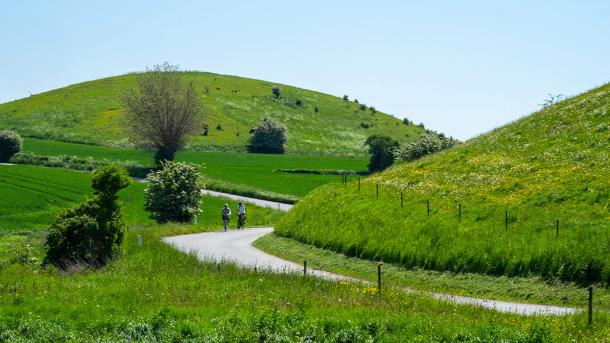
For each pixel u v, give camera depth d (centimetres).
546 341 1784
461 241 3288
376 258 3550
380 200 4441
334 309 2161
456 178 4603
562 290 2697
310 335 1872
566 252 2834
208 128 16638
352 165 13362
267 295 2438
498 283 2911
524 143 5091
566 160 4353
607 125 4775
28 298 2369
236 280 2770
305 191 9638
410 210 4016
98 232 3400
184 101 12231
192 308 2153
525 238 3109
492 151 5156
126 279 2809
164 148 12275
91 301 2314
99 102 18500
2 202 7319
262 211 7700
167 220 6319
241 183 10188
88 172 10769
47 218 6512
